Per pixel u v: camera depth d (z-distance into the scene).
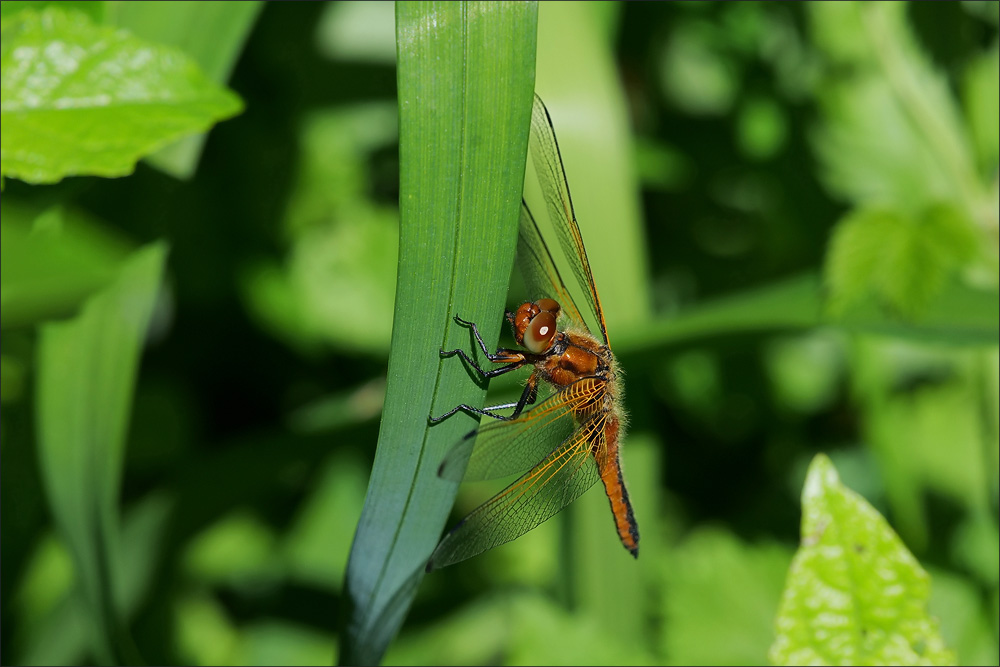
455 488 0.59
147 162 0.61
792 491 0.69
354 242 0.69
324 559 0.68
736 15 0.70
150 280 0.62
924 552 0.66
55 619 0.65
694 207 0.71
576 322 0.63
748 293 0.64
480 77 0.58
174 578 0.68
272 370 0.70
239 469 0.65
